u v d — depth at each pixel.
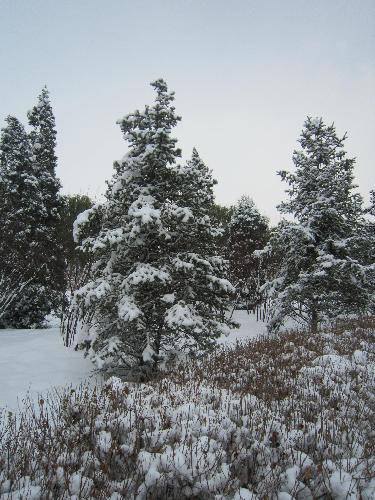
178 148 11.52
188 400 6.44
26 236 20.84
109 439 4.88
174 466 4.06
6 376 10.55
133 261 11.38
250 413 5.80
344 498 3.76
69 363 12.32
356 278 16.33
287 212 18.83
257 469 4.29
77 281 22.70
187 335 11.20
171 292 11.22
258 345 12.04
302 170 18.72
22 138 22.27
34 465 4.47
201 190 11.91
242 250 28.72
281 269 18.98
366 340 12.01
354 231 17.86
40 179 22.64
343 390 7.22
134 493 3.73
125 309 9.70
